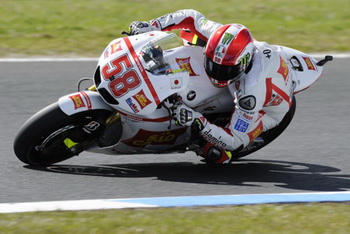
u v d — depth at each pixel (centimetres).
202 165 2208
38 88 2988
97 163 2175
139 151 2069
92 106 1903
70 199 1841
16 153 1994
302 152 2380
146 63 1897
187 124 1909
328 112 2827
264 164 2242
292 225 1648
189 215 1712
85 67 3338
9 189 1906
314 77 2248
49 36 3909
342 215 1734
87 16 4503
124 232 1570
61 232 1559
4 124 2534
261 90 1934
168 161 2236
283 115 2117
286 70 2048
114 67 1886
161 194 1905
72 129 1952
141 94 1873
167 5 4891
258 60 1956
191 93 1964
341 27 4422
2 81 3064
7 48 3628
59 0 5000
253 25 4375
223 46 1873
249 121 1961
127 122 1942
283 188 1995
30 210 1742
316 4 5159
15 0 4966
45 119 1912
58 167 2106
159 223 1639
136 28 2117
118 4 4891
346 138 2538
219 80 1908
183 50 1988
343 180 2094
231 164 2231
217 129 1956
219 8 4856
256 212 1752
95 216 1694
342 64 3538
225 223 1653
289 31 4238
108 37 3959
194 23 2156
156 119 1952
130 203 1809
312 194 1930
